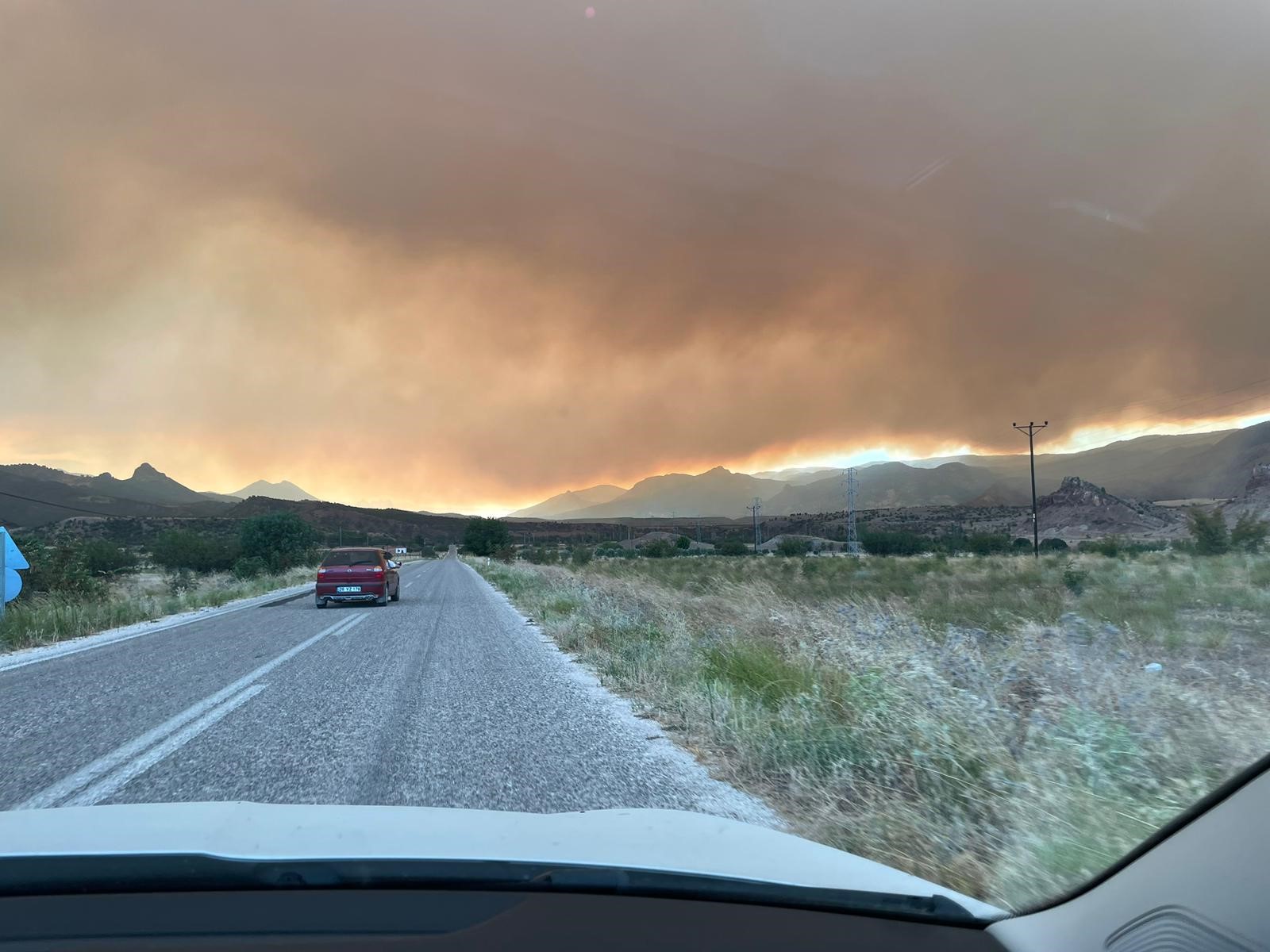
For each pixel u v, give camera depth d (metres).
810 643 10.83
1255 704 6.90
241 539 58.47
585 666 13.29
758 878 2.94
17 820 3.46
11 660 15.26
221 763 7.22
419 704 10.04
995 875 4.29
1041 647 10.38
